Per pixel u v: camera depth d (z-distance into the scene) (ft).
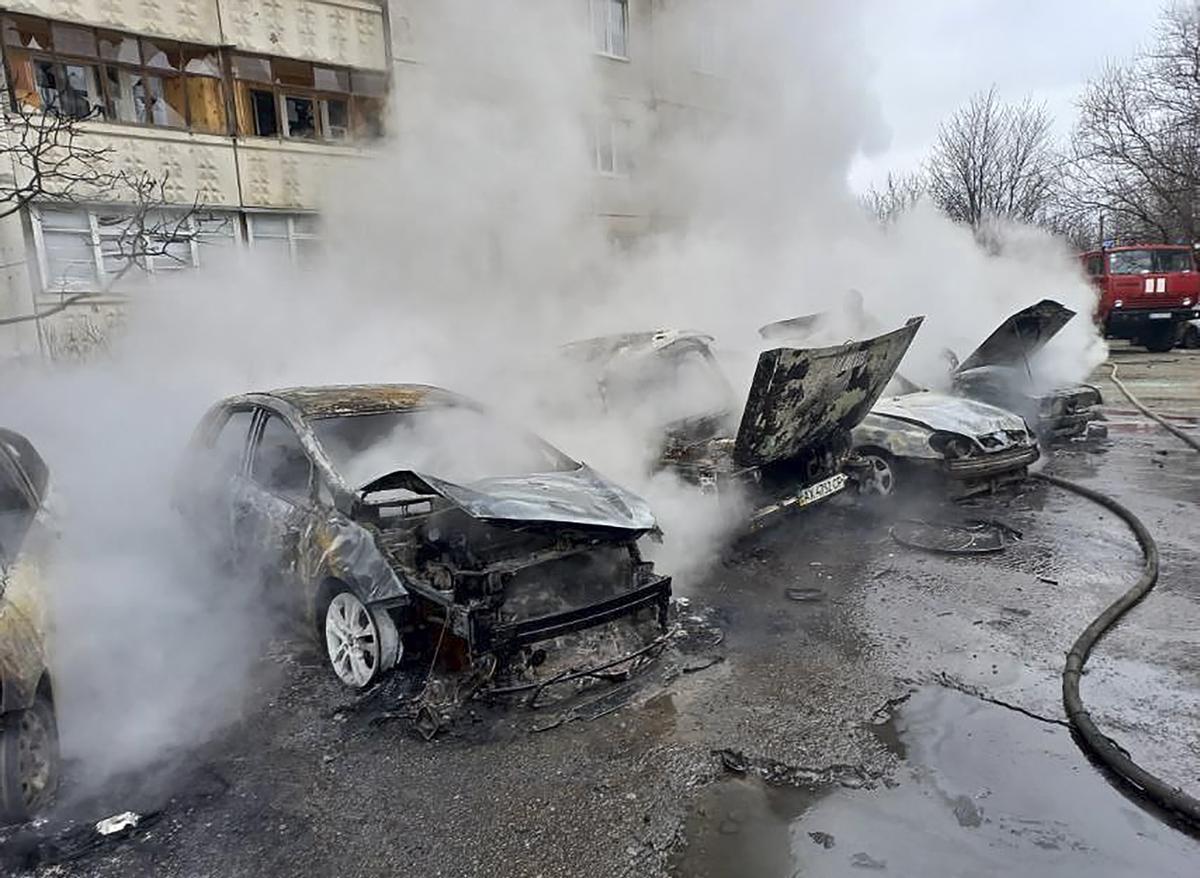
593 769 8.18
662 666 10.37
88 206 30.12
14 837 7.26
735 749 8.48
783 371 13.32
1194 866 6.60
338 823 7.41
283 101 36.01
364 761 8.44
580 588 10.05
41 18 29.94
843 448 17.08
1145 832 7.04
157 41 32.81
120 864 6.89
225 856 6.98
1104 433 25.62
